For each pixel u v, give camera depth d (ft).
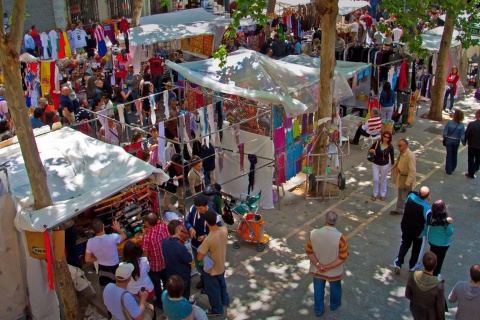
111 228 28.30
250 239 30.48
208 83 37.55
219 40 60.54
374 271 28.66
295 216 34.60
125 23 59.82
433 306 20.59
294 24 77.30
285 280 27.94
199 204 24.17
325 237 23.24
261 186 35.45
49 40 57.88
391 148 35.42
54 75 46.29
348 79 45.14
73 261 26.32
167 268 23.29
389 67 48.08
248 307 25.79
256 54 40.63
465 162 43.04
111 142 37.47
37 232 22.44
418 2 40.57
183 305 18.78
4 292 23.95
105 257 23.86
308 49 66.80
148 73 51.16
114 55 56.44
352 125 46.01
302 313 25.31
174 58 56.70
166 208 33.63
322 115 36.01
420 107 56.34
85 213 28.86
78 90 50.06
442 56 50.29
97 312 24.67
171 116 39.86
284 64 41.63
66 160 27.40
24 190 24.49
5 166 24.72
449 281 27.78
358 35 75.56
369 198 36.94
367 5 83.56
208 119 34.65
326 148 36.37
